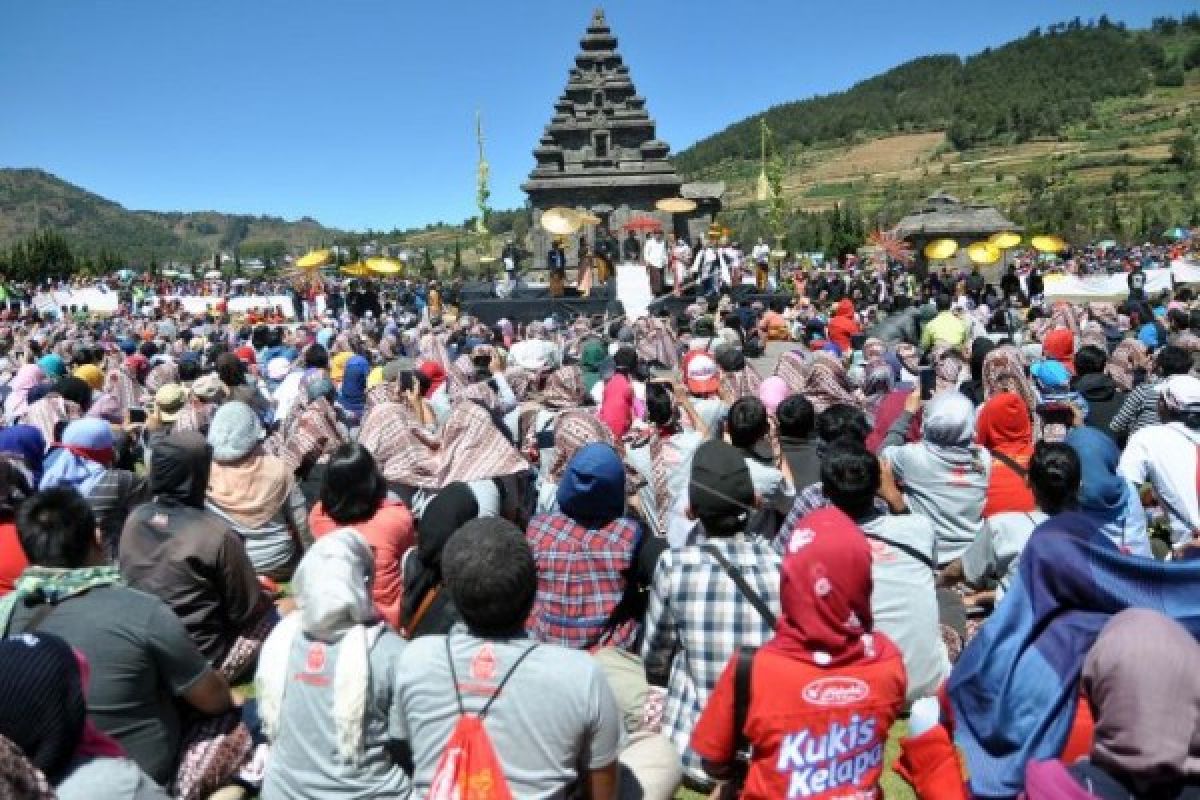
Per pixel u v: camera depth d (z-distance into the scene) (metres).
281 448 9.37
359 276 45.00
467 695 3.50
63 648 3.28
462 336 19.64
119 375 13.47
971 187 167.50
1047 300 39.75
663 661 4.82
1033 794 3.08
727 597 4.52
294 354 17.95
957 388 11.93
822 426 7.59
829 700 3.53
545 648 3.56
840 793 3.54
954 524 6.57
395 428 8.37
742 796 3.72
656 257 32.94
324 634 4.04
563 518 5.34
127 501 7.36
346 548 4.12
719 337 15.91
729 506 4.73
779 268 47.19
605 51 53.34
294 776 4.00
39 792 2.79
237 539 5.48
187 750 4.56
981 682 3.65
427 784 3.56
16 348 22.38
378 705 3.99
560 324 27.61
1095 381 10.39
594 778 3.57
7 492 5.62
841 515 3.70
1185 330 16.48
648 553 5.23
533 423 10.21
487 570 3.52
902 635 5.15
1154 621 3.00
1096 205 136.25
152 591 5.26
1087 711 3.57
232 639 5.53
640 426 10.01
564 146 53.22
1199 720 2.88
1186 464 6.96
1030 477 5.25
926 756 3.78
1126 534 5.49
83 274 94.75
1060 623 3.58
